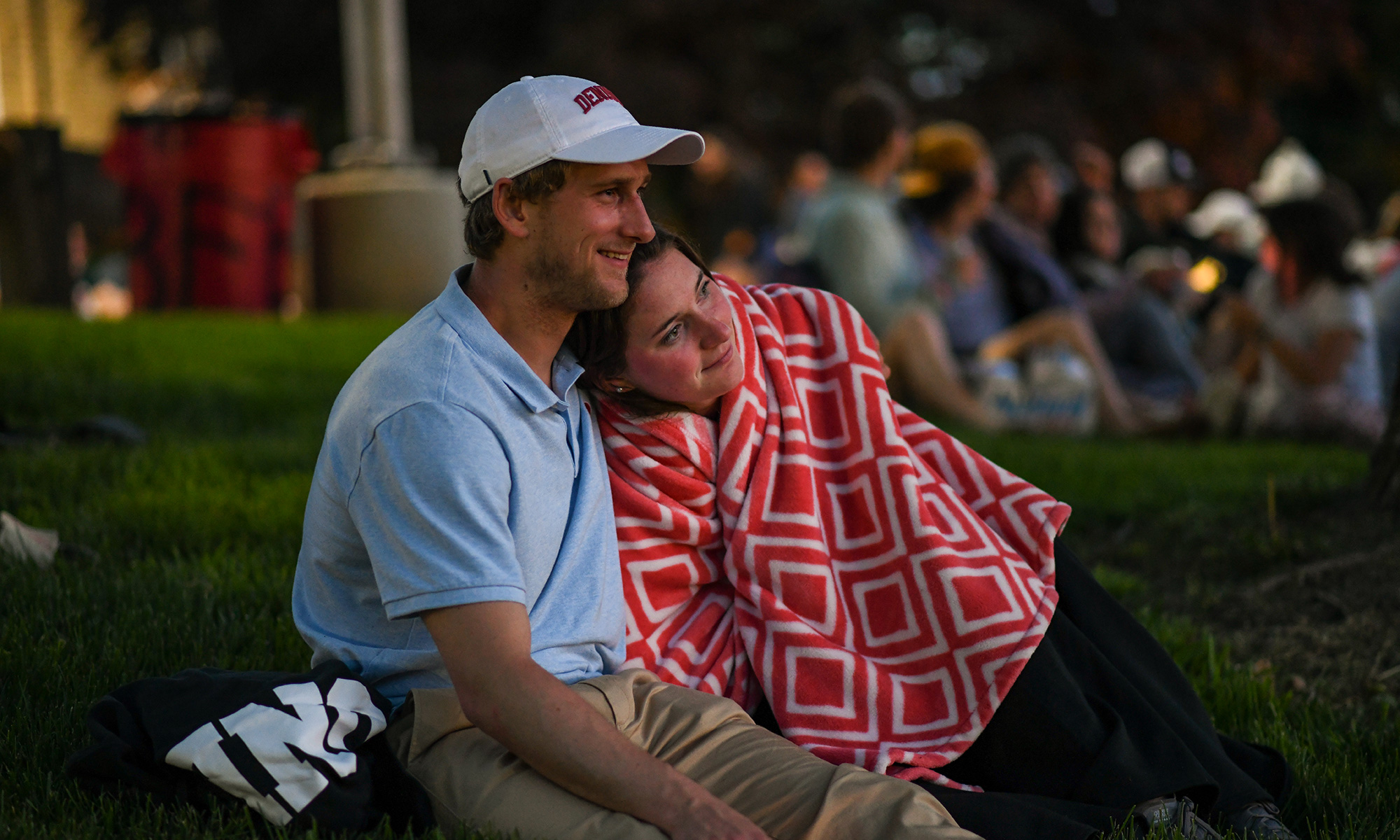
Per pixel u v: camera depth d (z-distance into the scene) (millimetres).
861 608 3496
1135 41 25922
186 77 25734
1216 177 27328
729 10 25391
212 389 8000
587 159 2799
